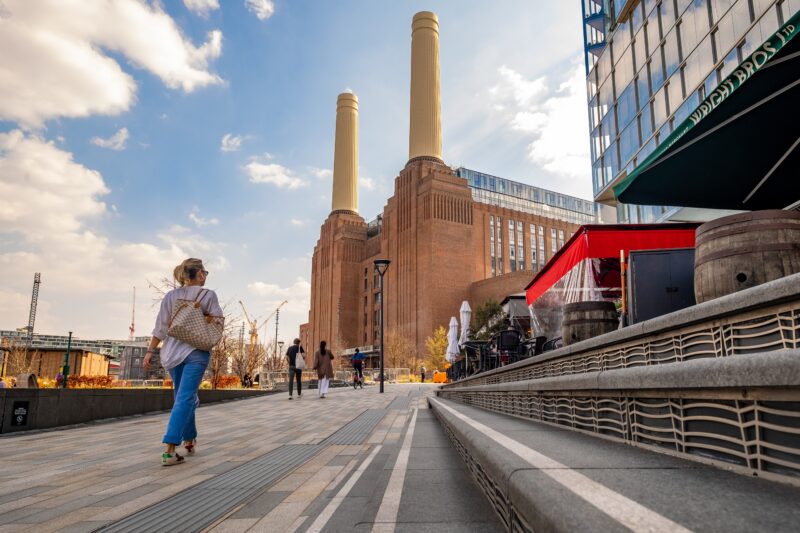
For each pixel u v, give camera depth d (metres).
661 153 5.21
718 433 1.97
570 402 3.88
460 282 91.19
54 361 56.19
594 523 1.17
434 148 103.94
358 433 7.70
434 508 3.07
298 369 18.55
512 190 110.25
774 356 1.57
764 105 4.48
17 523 3.11
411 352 89.81
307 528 2.88
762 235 3.75
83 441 7.39
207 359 5.41
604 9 30.42
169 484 4.18
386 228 105.88
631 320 6.05
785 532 1.09
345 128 135.50
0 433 8.42
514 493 1.82
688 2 20.88
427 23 110.50
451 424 5.23
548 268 11.58
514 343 13.66
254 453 5.84
